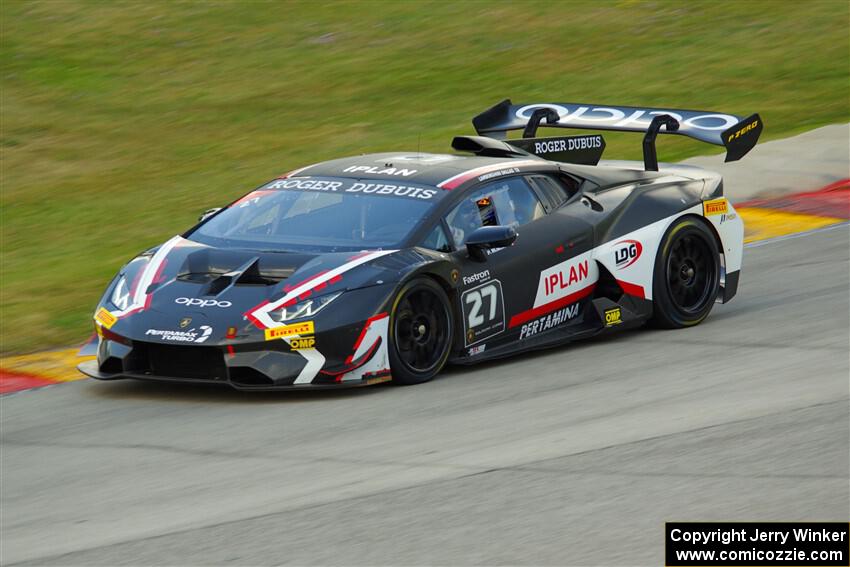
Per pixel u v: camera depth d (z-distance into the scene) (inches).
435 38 3193.9
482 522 637.3
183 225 1776.6
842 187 1828.2
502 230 985.5
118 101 2733.8
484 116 1331.2
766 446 749.3
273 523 647.8
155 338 919.0
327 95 2751.0
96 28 3316.9
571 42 3107.8
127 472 758.5
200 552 610.5
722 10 3316.9
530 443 780.6
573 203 1125.1
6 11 3447.3
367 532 629.0
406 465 743.7
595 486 688.4
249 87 2837.1
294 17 3442.4
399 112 2578.7
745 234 1588.3
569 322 1101.7
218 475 741.3
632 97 2608.3
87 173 2201.0
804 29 3070.9
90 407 931.3
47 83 2849.4
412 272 949.8
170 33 3289.9
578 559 583.8
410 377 956.0
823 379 909.2
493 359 1055.6
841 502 645.9
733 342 1067.9
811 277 1320.1
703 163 2006.6
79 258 1605.6
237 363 903.1
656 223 1146.0
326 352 913.5
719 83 2679.6
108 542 632.4
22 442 843.4
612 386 932.6
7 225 1859.0
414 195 1034.7
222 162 2240.4
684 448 754.2
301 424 852.0
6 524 672.4
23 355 1139.9
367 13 3462.1
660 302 1140.5
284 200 1063.0
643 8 3383.4
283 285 935.7
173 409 911.0
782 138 2169.0
